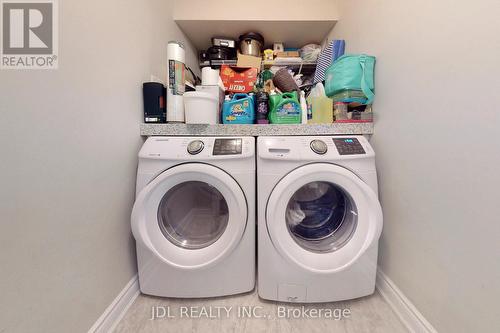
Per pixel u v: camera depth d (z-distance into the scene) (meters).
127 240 0.97
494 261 0.55
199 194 1.06
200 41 1.94
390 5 0.93
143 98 1.09
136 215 0.90
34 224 0.57
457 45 0.63
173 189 0.99
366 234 0.89
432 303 0.75
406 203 0.86
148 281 1.00
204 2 1.60
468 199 0.61
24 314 0.55
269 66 1.87
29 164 0.55
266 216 0.92
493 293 0.56
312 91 1.33
